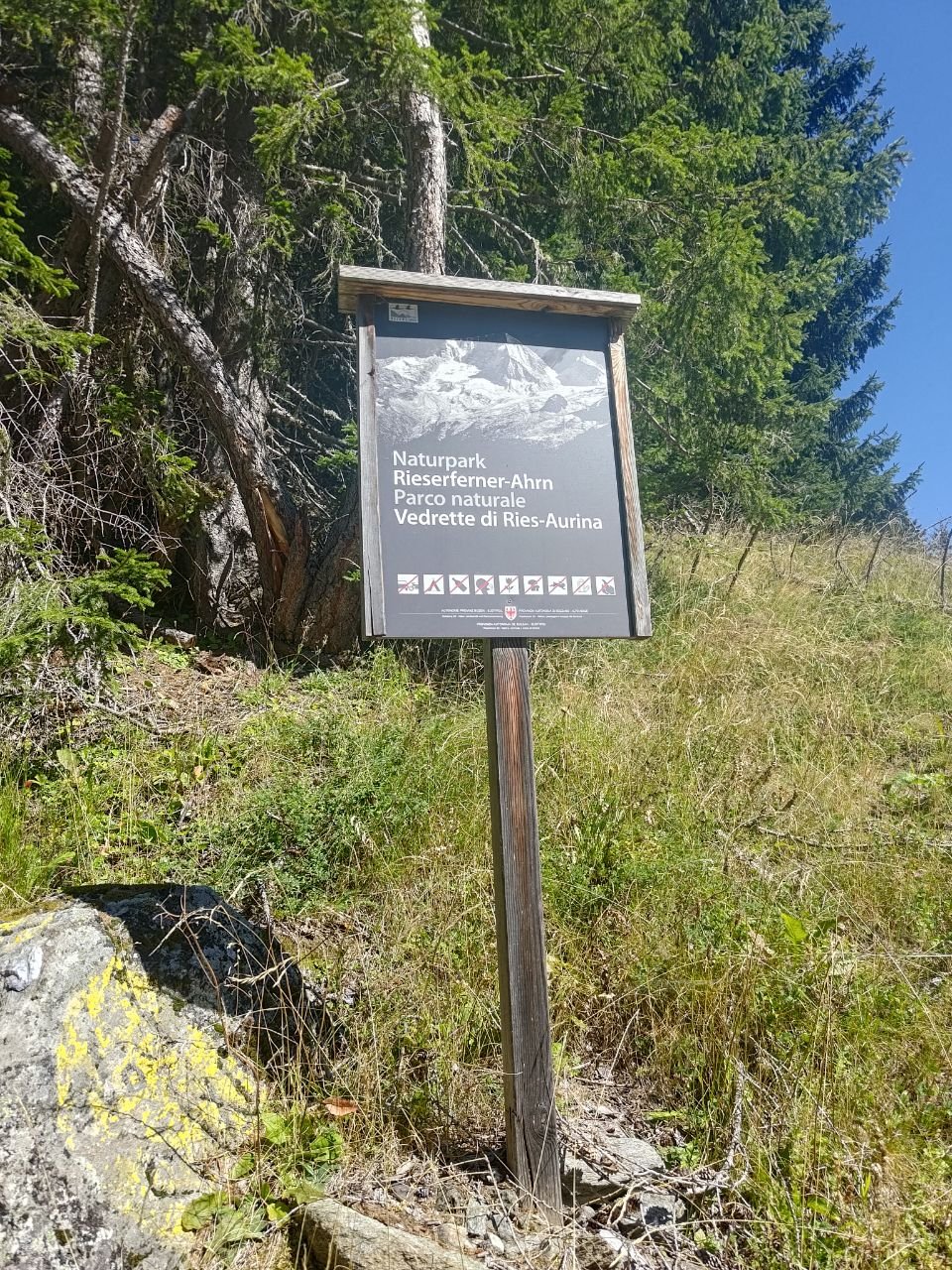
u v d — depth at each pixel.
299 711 5.31
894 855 4.05
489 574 2.71
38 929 2.57
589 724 4.98
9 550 4.60
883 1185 2.42
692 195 8.11
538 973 2.55
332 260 8.10
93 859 3.77
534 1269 2.22
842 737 5.34
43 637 4.32
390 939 3.38
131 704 5.17
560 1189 2.50
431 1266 2.09
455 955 3.27
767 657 6.29
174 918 2.79
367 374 2.75
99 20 6.45
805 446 14.73
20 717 4.48
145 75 7.70
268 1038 2.75
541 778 4.42
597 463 2.91
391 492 2.69
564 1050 3.00
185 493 6.31
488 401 2.85
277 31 7.43
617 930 3.41
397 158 8.52
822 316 19.67
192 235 8.31
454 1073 2.78
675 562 8.41
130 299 7.01
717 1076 2.82
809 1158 2.43
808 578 8.35
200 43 7.57
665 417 8.37
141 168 6.74
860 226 18.48
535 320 2.97
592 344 3.01
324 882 3.81
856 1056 2.82
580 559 2.81
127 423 6.27
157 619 6.82
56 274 5.25
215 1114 2.46
